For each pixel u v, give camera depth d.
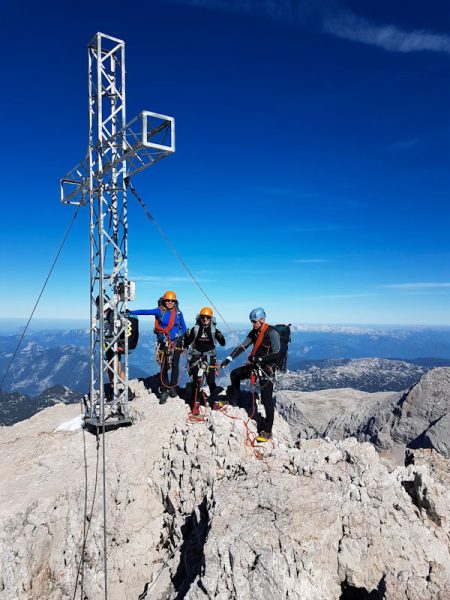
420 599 6.12
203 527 8.12
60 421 12.62
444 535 7.25
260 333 10.79
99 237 11.25
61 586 8.83
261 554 6.49
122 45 11.70
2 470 10.09
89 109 11.62
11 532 8.28
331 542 6.84
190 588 6.66
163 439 10.80
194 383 12.07
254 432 10.70
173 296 12.42
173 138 9.65
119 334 11.77
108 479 9.92
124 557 9.48
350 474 8.08
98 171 11.32
